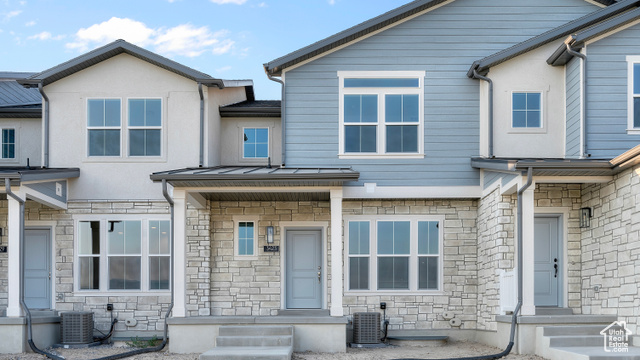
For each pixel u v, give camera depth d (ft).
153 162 46.06
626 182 35.45
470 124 45.29
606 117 41.14
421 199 45.78
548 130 44.29
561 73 44.55
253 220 46.42
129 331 45.11
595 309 39.19
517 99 44.60
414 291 45.24
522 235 36.52
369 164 45.32
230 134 50.67
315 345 39.32
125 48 45.52
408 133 45.47
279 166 46.52
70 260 45.44
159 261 45.83
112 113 46.39
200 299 44.91
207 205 45.57
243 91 55.11
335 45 45.52
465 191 44.86
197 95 46.37
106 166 46.03
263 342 37.52
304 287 46.78
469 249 45.44
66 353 39.68
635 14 40.68
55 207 44.96
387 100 45.73
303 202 46.47
